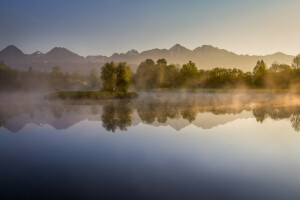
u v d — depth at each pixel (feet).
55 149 55.98
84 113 116.67
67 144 60.34
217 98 215.72
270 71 397.60
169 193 33.17
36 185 36.29
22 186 36.01
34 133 73.46
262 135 67.26
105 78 241.76
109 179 38.11
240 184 35.86
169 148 55.21
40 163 46.16
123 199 31.60
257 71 383.86
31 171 42.11
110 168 43.01
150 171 41.27
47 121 94.32
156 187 34.99
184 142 60.34
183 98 221.87
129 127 80.94
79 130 77.20
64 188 35.14
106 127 81.51
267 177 38.32
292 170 41.14
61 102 179.32
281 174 39.50
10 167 44.14
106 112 119.96
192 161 46.09
